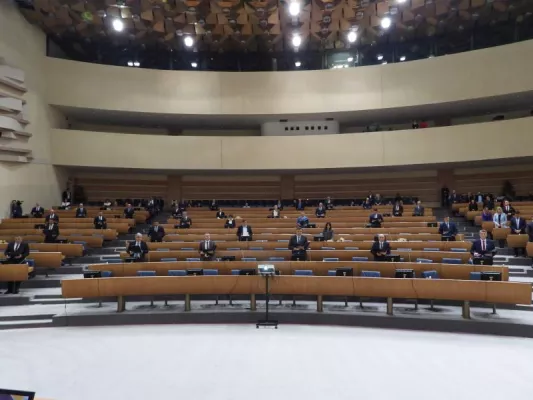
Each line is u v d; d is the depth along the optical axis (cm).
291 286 773
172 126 2022
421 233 1235
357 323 734
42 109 1589
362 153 1764
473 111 1805
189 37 1659
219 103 1803
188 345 632
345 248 1105
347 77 1781
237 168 1811
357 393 460
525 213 1352
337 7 1417
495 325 675
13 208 1398
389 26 1591
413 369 529
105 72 1712
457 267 806
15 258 914
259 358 573
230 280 781
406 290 724
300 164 1798
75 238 1215
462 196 1689
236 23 1520
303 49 1833
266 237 1258
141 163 1758
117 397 453
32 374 520
